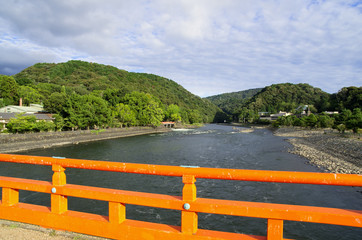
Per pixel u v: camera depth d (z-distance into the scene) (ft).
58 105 215.51
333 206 50.24
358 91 372.99
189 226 8.98
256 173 8.32
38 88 272.72
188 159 105.70
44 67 485.15
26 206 12.13
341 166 91.09
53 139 158.61
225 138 210.18
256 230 40.63
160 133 272.92
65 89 305.94
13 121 144.77
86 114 191.72
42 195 53.47
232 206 8.58
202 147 146.61
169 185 63.21
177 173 9.27
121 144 163.84
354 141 139.23
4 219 12.61
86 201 50.78
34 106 227.40
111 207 10.09
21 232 11.15
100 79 465.06
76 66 538.06
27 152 127.75
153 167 9.62
